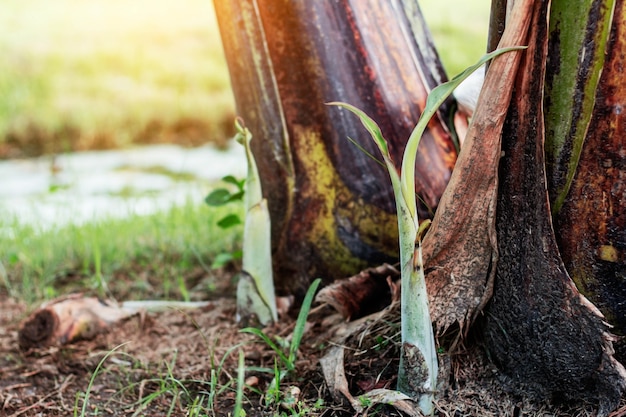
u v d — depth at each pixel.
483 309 1.36
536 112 1.25
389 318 1.45
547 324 1.29
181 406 1.45
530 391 1.33
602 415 1.28
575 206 1.28
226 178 1.74
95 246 1.95
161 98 5.21
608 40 1.23
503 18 1.31
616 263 1.27
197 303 1.77
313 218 1.61
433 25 5.33
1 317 1.84
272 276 1.63
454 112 1.57
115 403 1.48
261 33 1.57
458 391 1.35
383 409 1.34
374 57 1.54
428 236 1.33
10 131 4.89
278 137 1.61
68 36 6.30
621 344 1.30
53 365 1.59
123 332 1.68
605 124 1.24
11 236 2.37
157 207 2.59
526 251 1.29
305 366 1.47
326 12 1.53
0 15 6.75
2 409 1.48
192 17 6.74
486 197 1.29
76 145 4.88
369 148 1.55
